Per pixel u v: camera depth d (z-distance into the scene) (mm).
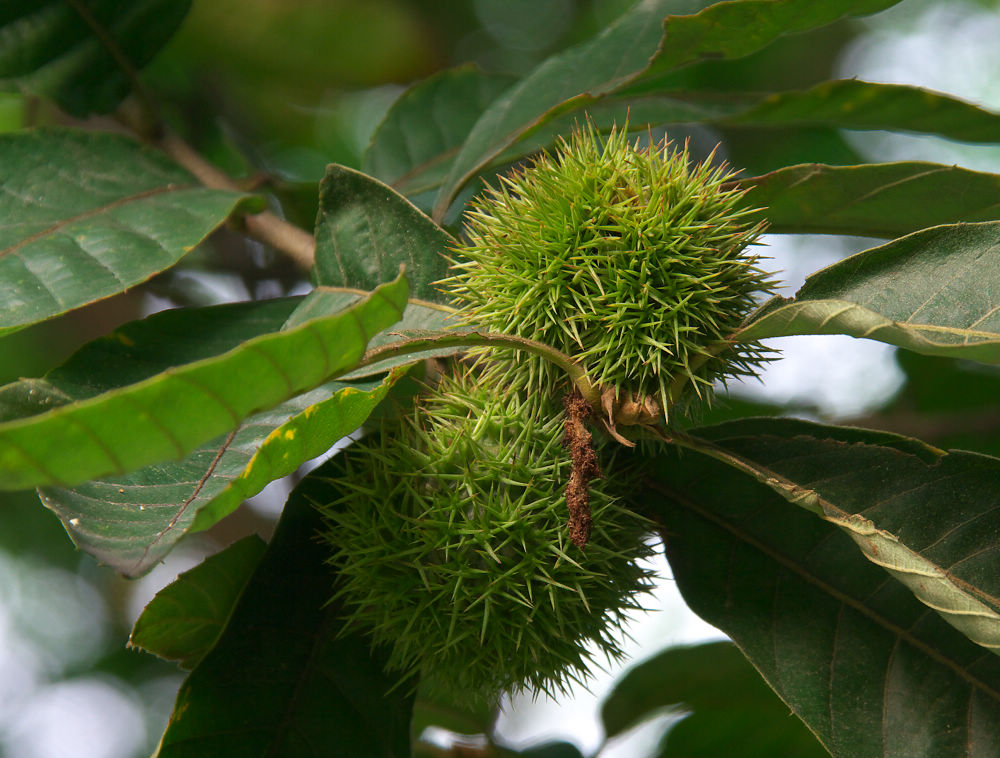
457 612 660
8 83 755
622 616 678
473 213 680
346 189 705
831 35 990
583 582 664
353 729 682
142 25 759
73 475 603
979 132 742
